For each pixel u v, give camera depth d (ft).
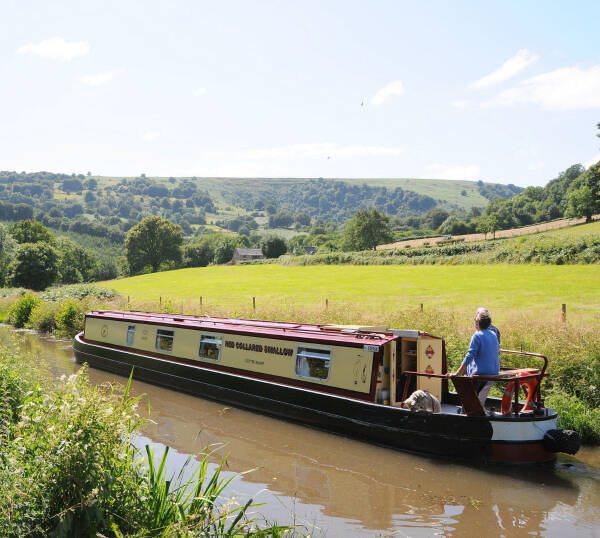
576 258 149.38
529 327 47.26
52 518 13.55
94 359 57.88
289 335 38.86
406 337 34.55
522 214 547.08
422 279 147.74
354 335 36.32
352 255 221.25
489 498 23.93
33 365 36.45
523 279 129.59
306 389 36.52
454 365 43.16
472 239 341.62
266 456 29.66
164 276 245.04
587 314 71.77
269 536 17.40
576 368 37.24
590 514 22.29
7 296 134.72
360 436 32.48
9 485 13.83
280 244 339.16
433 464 28.32
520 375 29.09
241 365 42.19
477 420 27.86
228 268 255.70
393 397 33.78
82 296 110.63
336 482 25.80
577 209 324.39
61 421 14.57
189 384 45.62
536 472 27.04
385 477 26.53
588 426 31.40
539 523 21.40
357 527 20.85
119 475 15.17
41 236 352.69
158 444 31.32
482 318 28.73
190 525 14.70
